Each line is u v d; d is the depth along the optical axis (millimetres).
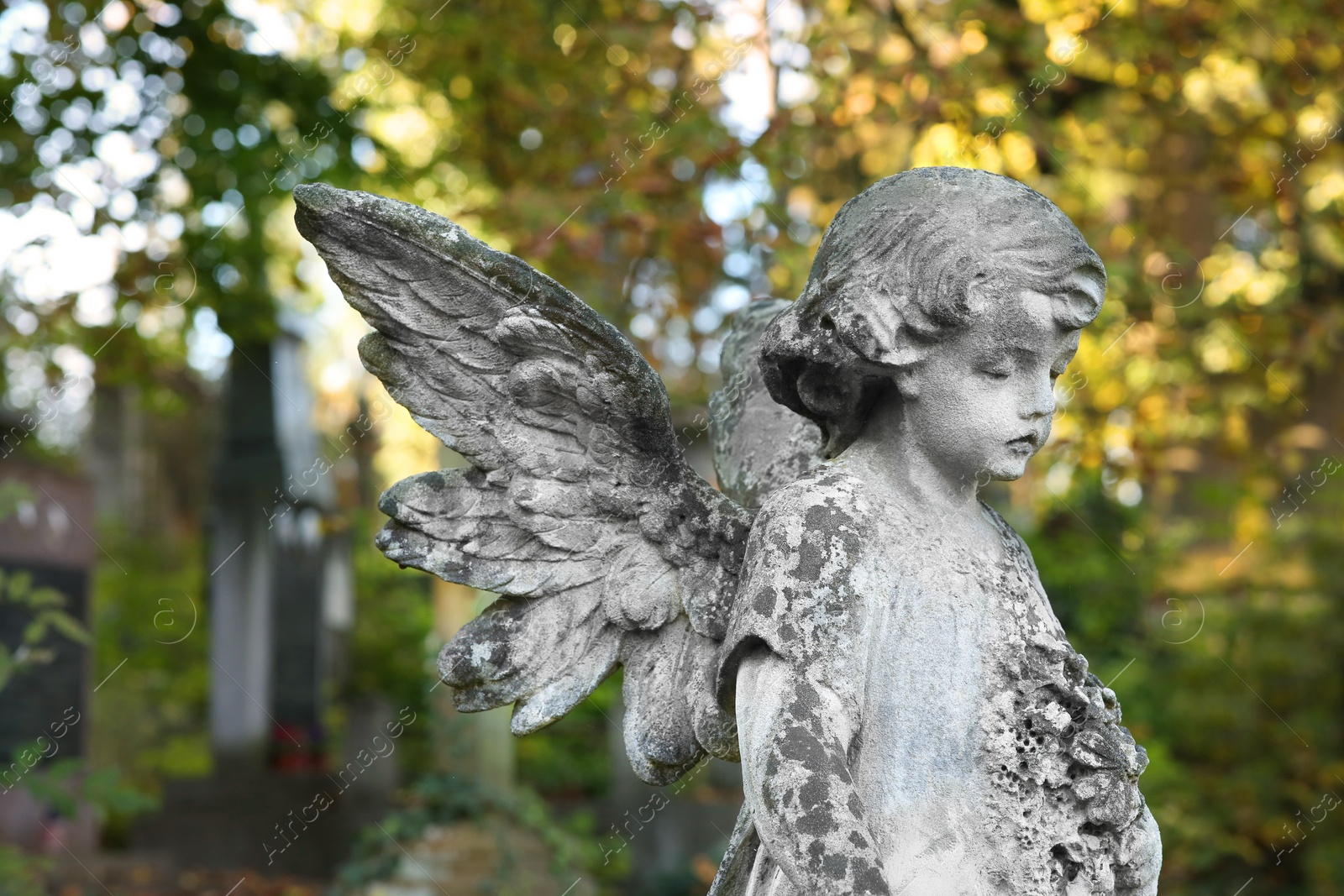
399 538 2100
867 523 1771
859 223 1797
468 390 2072
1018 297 1752
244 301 9852
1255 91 9023
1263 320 8383
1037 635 1802
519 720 2076
